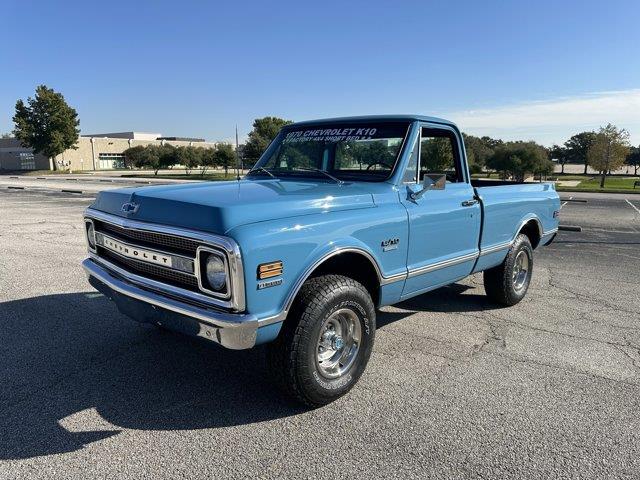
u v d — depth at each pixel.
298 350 3.21
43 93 72.25
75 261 8.23
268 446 3.05
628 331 5.10
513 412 3.48
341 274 3.79
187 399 3.62
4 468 2.82
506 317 5.52
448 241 4.52
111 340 4.71
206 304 2.98
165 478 2.75
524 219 5.73
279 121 66.94
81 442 3.08
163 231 3.14
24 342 4.65
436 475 2.79
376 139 4.33
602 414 3.46
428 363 4.28
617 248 10.15
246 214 3.01
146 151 77.00
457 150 4.80
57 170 79.69
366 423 3.32
